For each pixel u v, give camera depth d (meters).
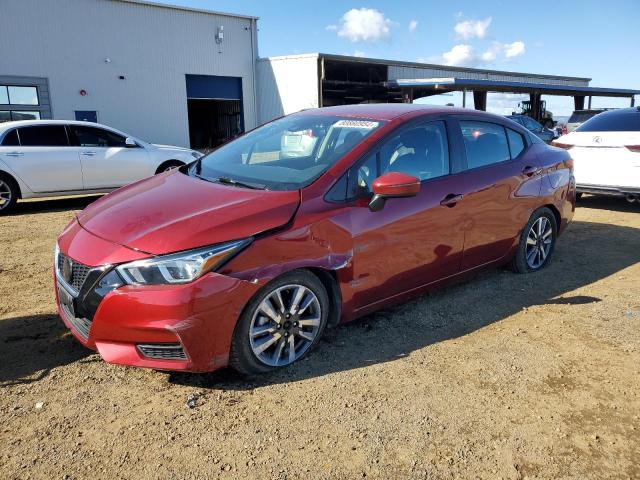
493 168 4.45
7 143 8.46
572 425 2.79
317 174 3.43
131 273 2.79
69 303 3.03
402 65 30.69
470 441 2.64
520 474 2.43
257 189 3.39
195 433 2.65
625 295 4.59
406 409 2.88
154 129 23.42
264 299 3.04
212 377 3.18
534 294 4.59
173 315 2.75
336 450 2.55
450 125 4.20
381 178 3.33
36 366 3.26
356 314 3.60
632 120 7.85
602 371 3.32
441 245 3.99
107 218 3.21
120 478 2.34
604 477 2.42
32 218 8.09
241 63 26.17
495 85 28.84
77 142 9.09
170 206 3.21
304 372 3.24
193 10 23.94
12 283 4.77
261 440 2.61
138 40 22.39
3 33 19.03
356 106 4.42
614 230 7.02
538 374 3.27
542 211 5.03
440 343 3.65
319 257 3.22
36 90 20.06
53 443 2.56
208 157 4.30
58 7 20.09
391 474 2.40
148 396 2.97
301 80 26.00
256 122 27.23
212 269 2.82
